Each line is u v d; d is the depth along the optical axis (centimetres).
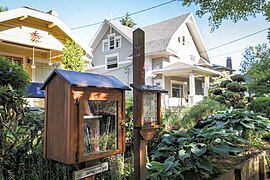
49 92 187
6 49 738
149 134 216
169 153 310
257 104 666
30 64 791
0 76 300
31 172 202
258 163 336
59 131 174
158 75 1343
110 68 1530
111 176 240
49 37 756
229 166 316
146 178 234
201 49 1666
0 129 194
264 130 446
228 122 448
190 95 1193
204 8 390
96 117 188
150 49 1362
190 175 287
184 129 449
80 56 768
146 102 214
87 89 178
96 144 186
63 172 204
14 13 652
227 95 905
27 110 223
